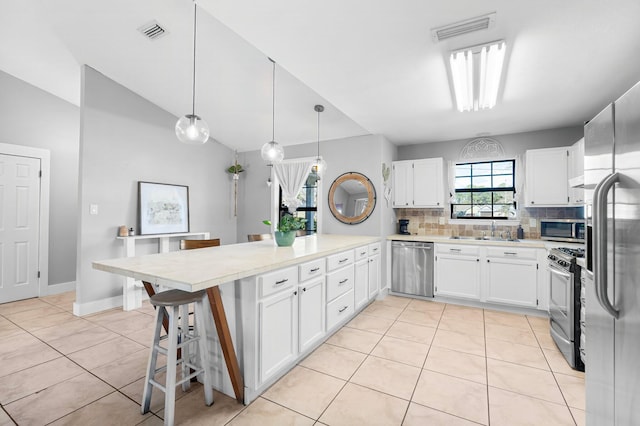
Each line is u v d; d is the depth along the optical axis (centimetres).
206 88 384
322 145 474
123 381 215
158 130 433
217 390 206
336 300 287
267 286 198
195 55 328
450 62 228
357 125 419
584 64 228
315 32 194
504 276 363
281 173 514
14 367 233
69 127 450
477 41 201
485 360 247
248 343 190
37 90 418
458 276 388
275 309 207
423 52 216
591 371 140
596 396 134
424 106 315
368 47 210
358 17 179
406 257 421
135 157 405
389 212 453
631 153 102
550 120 358
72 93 430
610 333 120
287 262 214
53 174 434
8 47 340
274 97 390
